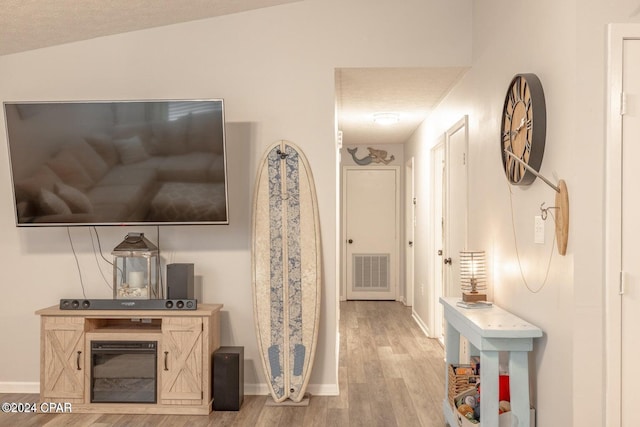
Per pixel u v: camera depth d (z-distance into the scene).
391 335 6.13
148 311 3.71
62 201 3.81
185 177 3.75
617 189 2.43
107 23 3.90
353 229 8.69
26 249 4.18
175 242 4.12
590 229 2.45
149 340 3.73
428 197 6.05
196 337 3.69
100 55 4.12
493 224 3.62
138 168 3.75
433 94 5.03
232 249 4.11
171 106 3.69
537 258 2.87
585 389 2.45
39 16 3.63
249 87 4.11
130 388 3.74
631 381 2.44
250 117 4.11
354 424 3.48
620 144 2.44
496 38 3.54
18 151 3.76
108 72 4.12
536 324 2.88
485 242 3.82
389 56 4.11
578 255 2.45
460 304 3.47
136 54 4.12
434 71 4.24
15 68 4.15
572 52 2.47
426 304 6.22
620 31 2.43
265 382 4.09
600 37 2.45
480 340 2.80
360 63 4.11
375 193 8.70
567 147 2.52
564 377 2.54
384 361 5.01
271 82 4.11
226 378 3.75
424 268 6.38
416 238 7.09
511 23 3.26
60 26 3.83
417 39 4.11
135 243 3.88
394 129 7.12
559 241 2.55
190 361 3.68
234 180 4.11
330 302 4.07
